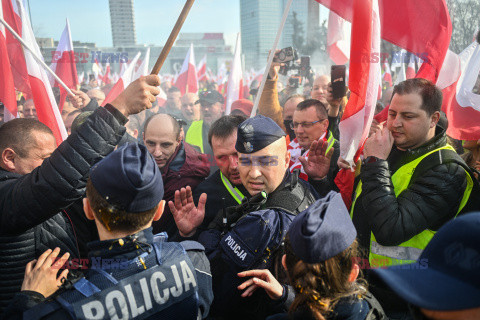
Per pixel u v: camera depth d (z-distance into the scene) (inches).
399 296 27.4
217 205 78.0
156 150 91.2
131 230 44.9
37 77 102.7
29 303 45.8
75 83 164.9
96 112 55.9
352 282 43.5
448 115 101.9
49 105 103.7
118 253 43.9
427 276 27.0
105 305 41.3
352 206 79.8
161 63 65.3
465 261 25.4
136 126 157.3
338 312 41.3
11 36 113.3
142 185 42.4
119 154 43.2
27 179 54.7
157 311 44.3
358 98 80.8
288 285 53.5
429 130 70.3
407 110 68.4
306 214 41.6
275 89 126.7
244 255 55.0
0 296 60.3
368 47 79.6
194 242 53.3
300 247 40.2
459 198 66.2
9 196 55.4
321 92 139.6
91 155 54.4
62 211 69.3
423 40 93.9
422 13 92.0
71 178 53.4
